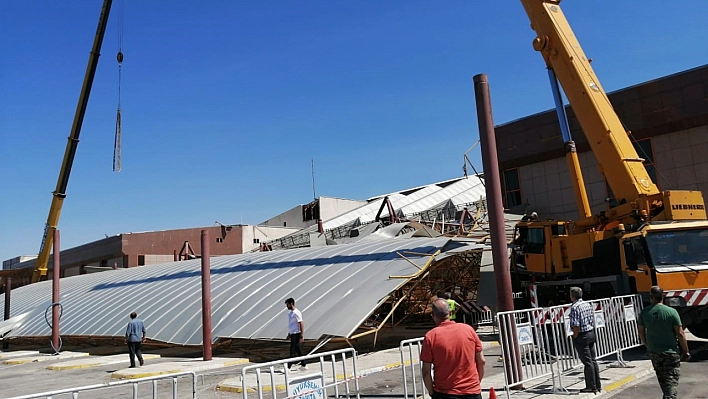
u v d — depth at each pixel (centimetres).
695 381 1070
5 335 3028
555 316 1110
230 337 1866
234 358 1894
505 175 3675
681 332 823
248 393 1209
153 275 3206
